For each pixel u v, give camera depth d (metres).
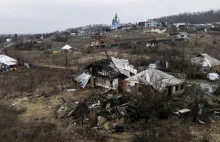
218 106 32.34
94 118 29.20
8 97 41.16
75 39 134.12
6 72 60.31
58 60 73.19
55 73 56.28
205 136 25.19
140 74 37.06
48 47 106.50
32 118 31.70
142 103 29.61
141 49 80.81
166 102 30.92
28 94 42.16
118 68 42.31
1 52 92.69
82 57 76.50
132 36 123.12
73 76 51.62
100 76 43.22
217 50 79.56
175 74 46.53
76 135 26.33
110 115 28.23
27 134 26.08
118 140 24.84
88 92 40.97
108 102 32.69
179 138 24.75
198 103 31.19
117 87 40.56
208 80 46.03
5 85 47.94
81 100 36.75
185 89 37.47
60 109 34.00
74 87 44.84
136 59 63.59
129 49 85.81
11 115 32.25
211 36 110.94
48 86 46.28
